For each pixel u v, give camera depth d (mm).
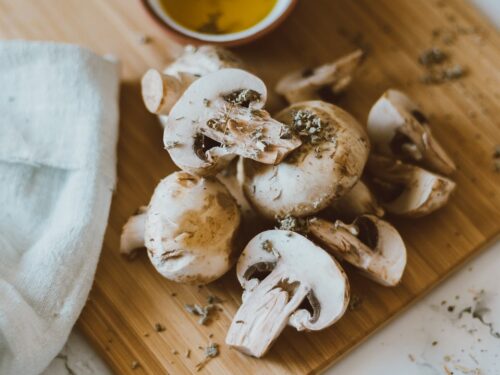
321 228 326
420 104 376
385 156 350
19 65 373
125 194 363
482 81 378
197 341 333
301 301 315
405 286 340
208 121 319
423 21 392
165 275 325
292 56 391
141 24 399
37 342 323
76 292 332
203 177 326
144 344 333
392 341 340
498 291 347
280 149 314
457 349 337
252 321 318
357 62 361
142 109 379
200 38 368
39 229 351
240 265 326
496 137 366
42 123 364
